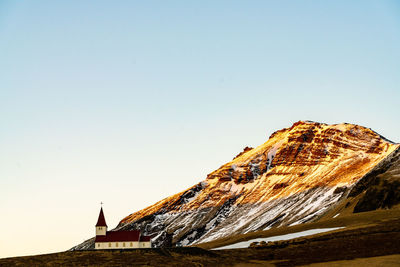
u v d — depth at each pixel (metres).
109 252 118.12
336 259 102.81
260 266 104.38
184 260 110.69
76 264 107.50
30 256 115.69
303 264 102.56
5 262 110.69
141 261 109.62
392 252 101.94
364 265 93.06
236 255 115.62
